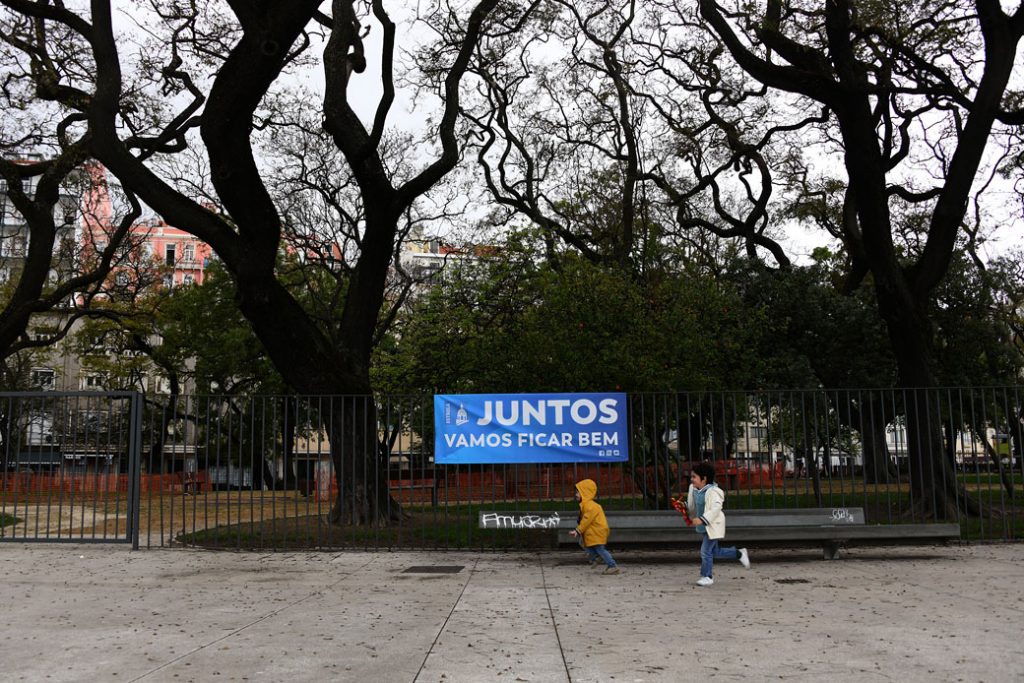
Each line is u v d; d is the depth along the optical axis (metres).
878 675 5.50
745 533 11.52
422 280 27.84
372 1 16.12
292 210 26.27
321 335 16.06
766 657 6.03
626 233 22.95
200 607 8.27
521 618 7.63
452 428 13.27
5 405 17.31
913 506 16.75
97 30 14.91
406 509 18.39
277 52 13.40
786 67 18.03
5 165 21.03
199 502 24.16
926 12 17.36
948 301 23.72
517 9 19.89
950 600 8.47
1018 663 5.81
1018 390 14.55
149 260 37.16
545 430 13.19
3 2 15.69
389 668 5.73
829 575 10.36
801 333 23.00
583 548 11.96
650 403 16.09
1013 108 19.84
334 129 16.52
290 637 6.79
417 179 16.88
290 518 17.62
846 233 21.58
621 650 6.28
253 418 13.59
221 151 13.76
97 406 16.00
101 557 12.36
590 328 15.91
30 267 21.56
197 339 35.75
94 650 6.35
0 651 6.34
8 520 18.42
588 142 26.08
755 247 26.98
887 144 22.47
